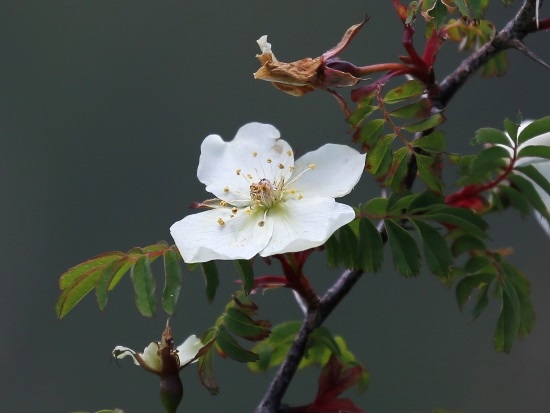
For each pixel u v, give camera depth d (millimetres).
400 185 578
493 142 578
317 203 571
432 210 577
